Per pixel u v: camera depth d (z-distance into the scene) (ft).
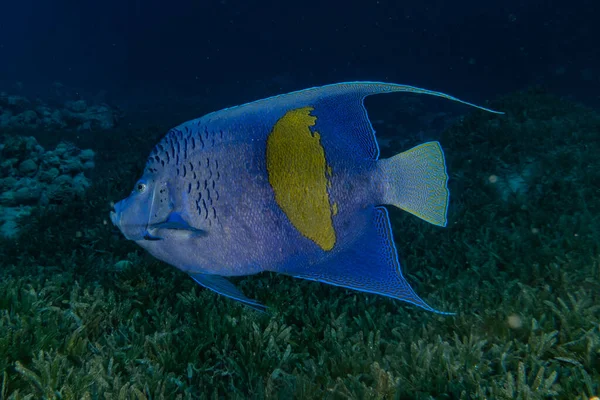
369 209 1.88
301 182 1.86
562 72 31.37
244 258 1.92
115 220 1.94
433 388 2.50
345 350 2.84
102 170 10.33
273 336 3.01
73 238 5.71
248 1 73.31
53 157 8.64
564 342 2.74
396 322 3.24
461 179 6.70
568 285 3.31
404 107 21.74
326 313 3.44
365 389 2.43
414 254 4.78
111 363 2.64
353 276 1.89
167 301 3.57
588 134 7.45
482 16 38.73
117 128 16.25
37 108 15.99
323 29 63.87
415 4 59.98
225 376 2.86
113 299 3.39
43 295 3.35
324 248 1.90
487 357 2.77
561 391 2.37
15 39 95.96
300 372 2.71
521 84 31.27
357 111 1.86
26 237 5.81
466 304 3.33
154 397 2.51
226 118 1.89
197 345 2.98
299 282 3.91
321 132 1.86
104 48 81.71
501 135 7.52
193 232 1.90
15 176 8.34
